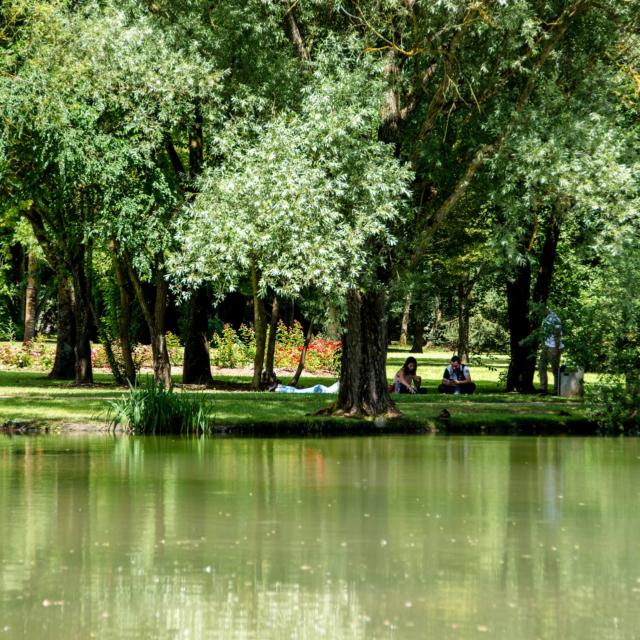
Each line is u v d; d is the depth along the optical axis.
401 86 37.25
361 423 36.03
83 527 17.25
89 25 37.25
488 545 16.02
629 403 37.19
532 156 32.97
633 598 13.05
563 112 34.84
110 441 32.12
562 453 29.50
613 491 21.75
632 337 38.09
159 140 38.00
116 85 37.62
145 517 18.22
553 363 48.66
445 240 48.62
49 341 84.62
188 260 33.25
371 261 33.91
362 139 33.62
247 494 20.94
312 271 31.20
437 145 36.06
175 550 15.52
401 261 36.22
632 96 38.66
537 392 50.69
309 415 36.47
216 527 17.30
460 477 23.84
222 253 32.19
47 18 38.00
